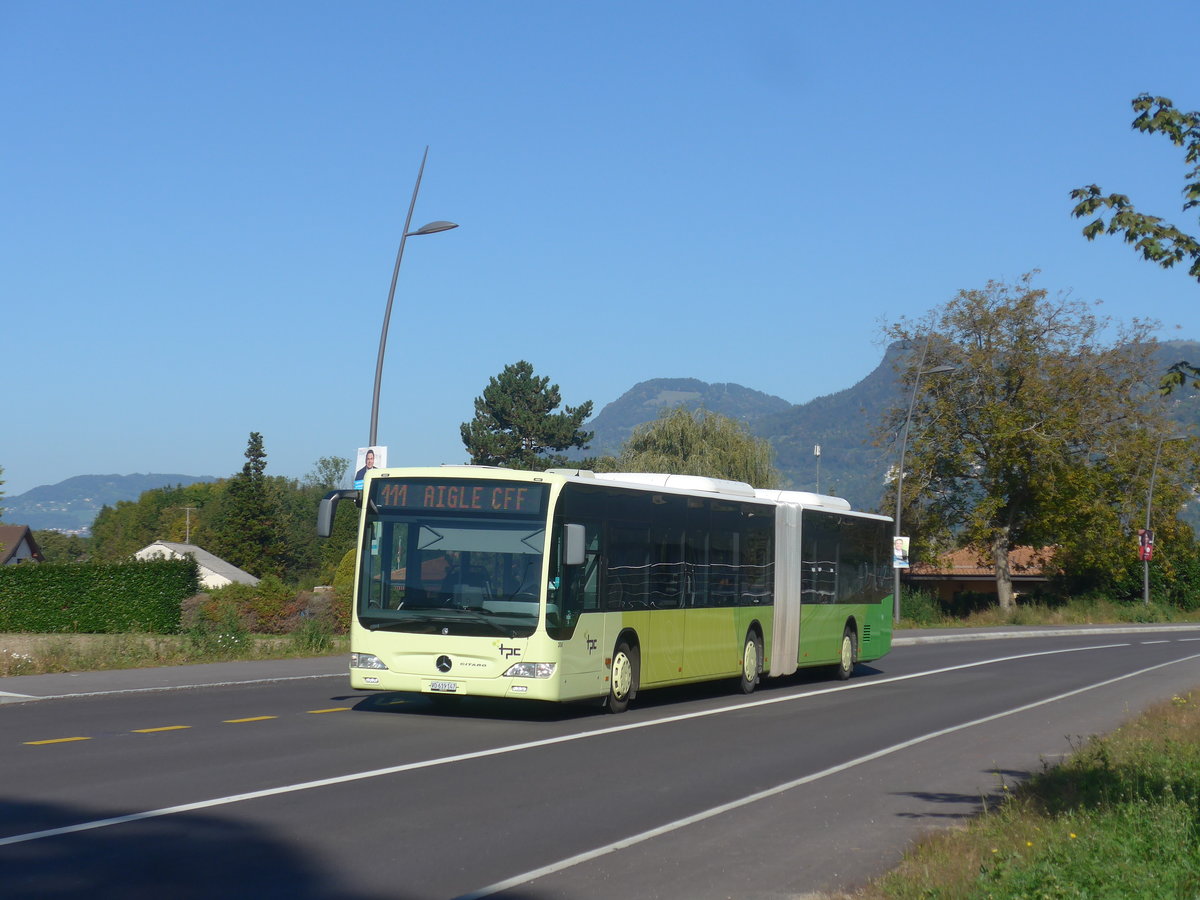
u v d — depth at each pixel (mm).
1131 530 60312
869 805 10797
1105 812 9312
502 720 16031
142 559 48125
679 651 18812
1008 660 33750
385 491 15961
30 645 27203
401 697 18578
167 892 7000
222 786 10383
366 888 7309
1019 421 55062
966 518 57688
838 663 25141
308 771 11297
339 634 29391
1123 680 26953
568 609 15719
